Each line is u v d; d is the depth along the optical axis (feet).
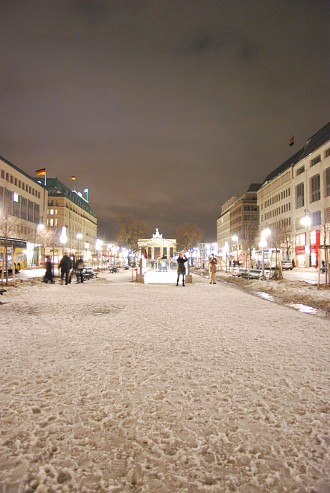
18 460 9.52
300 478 8.87
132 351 20.58
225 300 47.80
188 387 14.87
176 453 9.91
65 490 8.41
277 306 41.57
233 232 412.16
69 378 15.85
